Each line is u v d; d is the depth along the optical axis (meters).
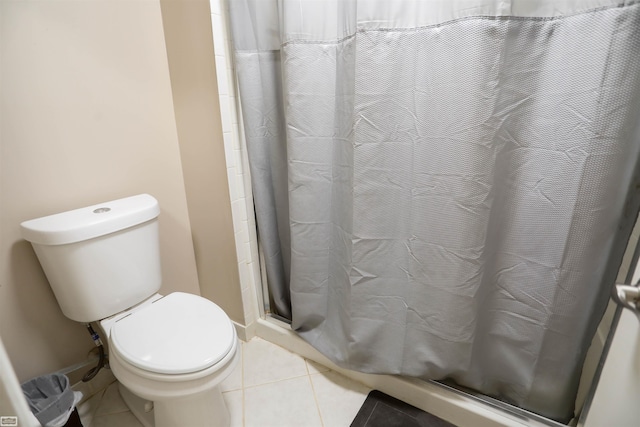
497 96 0.75
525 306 0.90
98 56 1.07
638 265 0.57
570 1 0.66
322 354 1.32
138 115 1.20
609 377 0.62
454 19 0.74
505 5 0.69
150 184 1.29
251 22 1.08
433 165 0.87
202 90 1.18
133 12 1.12
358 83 0.87
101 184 1.14
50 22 0.95
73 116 1.04
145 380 0.85
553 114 0.74
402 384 1.17
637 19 0.61
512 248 0.88
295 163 1.08
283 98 1.13
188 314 1.03
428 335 1.03
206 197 1.34
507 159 0.81
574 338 0.84
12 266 0.99
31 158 0.97
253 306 1.50
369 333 1.12
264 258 1.42
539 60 0.72
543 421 0.97
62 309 1.03
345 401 1.21
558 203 0.78
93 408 1.19
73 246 0.94
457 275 0.91
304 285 1.25
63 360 1.14
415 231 0.96
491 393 1.07
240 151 1.26
